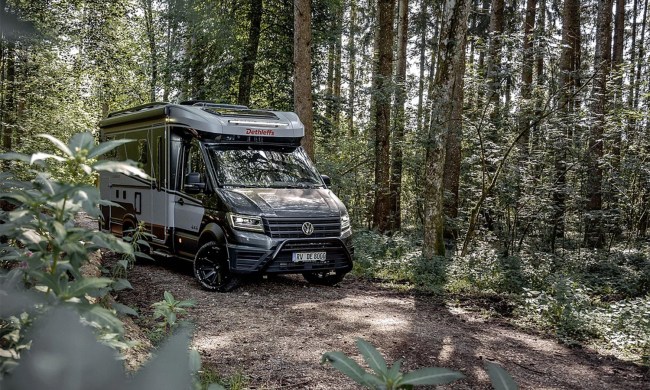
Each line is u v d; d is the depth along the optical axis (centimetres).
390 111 1683
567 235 1479
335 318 693
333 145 1995
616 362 606
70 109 1805
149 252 1009
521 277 1021
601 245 1428
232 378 451
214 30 1655
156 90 2080
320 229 823
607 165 1295
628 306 779
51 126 1554
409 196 1939
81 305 107
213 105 973
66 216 130
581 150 1252
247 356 527
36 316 107
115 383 74
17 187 156
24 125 1373
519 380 520
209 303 733
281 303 760
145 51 2125
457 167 1559
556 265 1202
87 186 123
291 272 809
